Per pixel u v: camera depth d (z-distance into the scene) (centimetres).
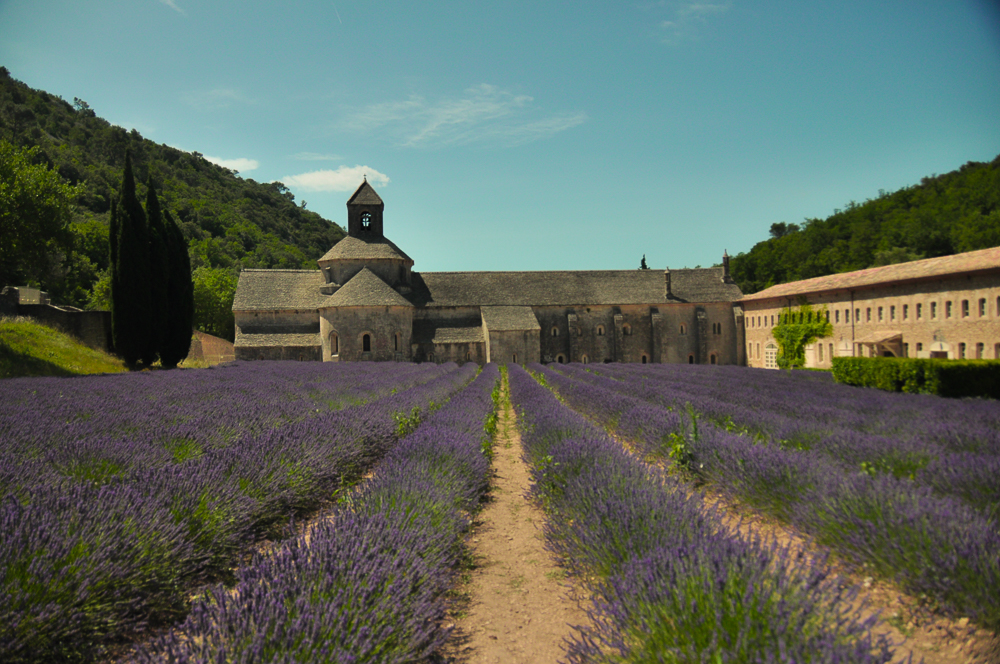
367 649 317
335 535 457
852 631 306
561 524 619
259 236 11481
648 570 386
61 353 2606
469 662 414
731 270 9500
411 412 1352
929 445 853
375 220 5269
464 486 771
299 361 4250
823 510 576
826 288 4081
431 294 5388
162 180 12250
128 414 1092
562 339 5397
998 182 6719
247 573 390
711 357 5488
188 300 3356
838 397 1680
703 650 300
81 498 479
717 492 786
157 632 427
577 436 950
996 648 385
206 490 561
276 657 289
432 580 450
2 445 734
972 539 452
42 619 353
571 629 463
